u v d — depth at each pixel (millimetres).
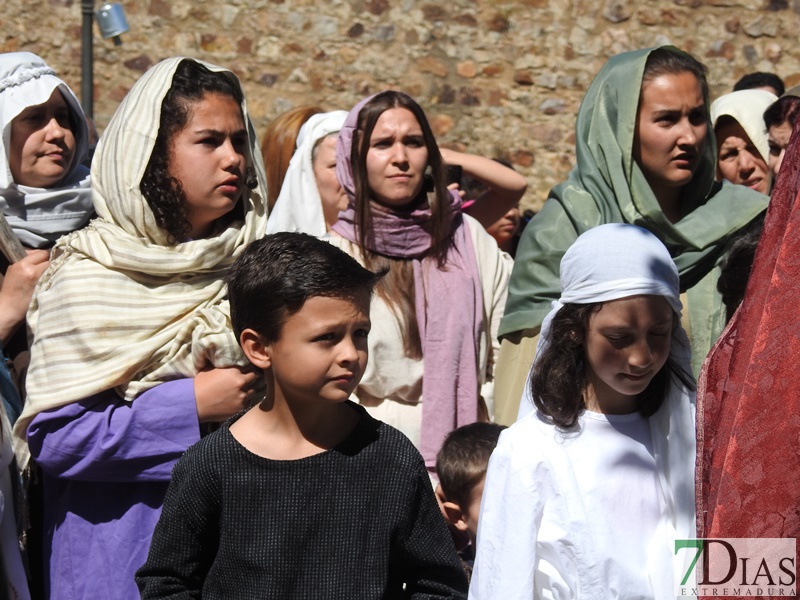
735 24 8289
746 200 3791
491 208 4812
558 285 3639
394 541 2420
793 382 1818
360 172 3775
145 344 3084
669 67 3729
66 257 3207
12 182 3598
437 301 3709
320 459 2416
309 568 2379
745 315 1936
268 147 5141
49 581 3129
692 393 2645
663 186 3816
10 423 3229
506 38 8289
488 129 8320
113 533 3076
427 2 8234
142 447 3033
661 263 2518
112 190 3209
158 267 3146
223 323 3135
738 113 5016
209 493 2414
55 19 8047
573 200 3760
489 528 2488
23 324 3408
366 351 2449
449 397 3635
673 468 2570
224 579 2396
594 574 2430
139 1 8062
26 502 3174
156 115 3188
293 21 8164
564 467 2492
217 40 8117
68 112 3805
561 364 2576
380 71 8242
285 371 2408
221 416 3072
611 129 3760
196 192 3201
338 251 2475
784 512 1829
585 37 8305
